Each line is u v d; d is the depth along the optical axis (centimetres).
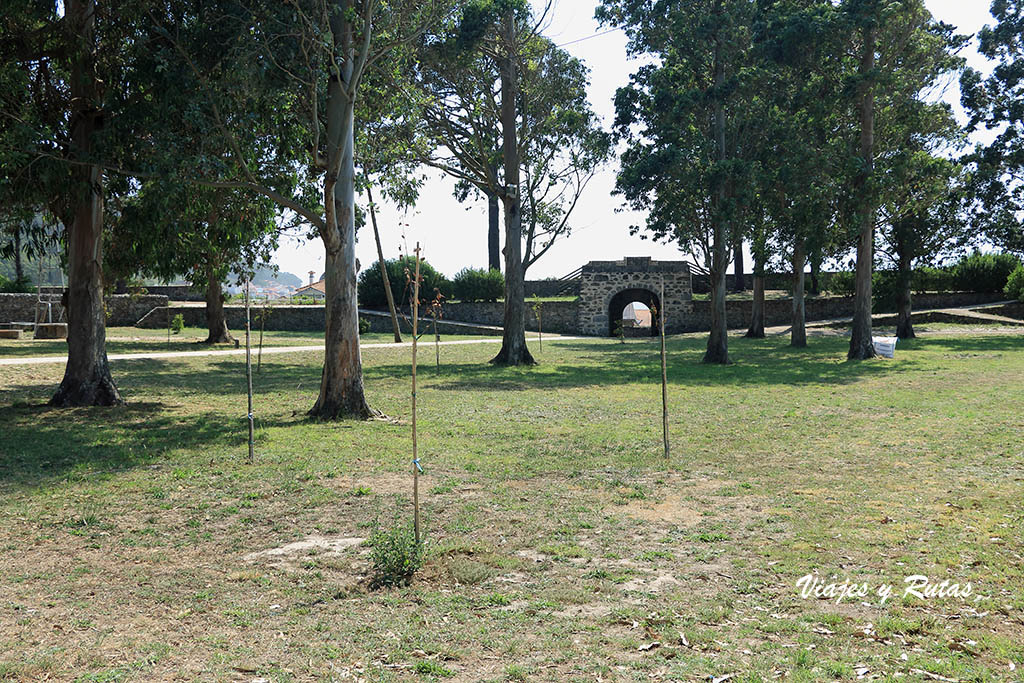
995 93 3462
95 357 1551
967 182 3250
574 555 628
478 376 2225
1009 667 410
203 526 725
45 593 546
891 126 2734
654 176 2659
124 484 887
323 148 1509
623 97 3061
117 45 1425
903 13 2512
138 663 429
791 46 2433
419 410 1518
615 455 1062
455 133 2583
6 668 420
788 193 2606
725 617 491
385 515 757
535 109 2611
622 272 5012
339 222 1414
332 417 1402
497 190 2588
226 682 406
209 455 1052
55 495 834
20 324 3584
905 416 1380
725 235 2644
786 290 5503
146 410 1484
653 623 482
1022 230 3366
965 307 4806
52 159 1284
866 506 770
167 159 1274
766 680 399
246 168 1359
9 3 1238
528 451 1088
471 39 2250
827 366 2495
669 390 1869
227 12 1276
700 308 5059
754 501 804
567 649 444
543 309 5191
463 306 5081
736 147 2784
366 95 1630
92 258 1535
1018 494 802
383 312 4988
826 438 1179
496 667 422
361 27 1368
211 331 3231
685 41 2639
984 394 1647
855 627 470
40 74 1420
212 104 1305
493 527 713
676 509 776
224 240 1836
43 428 1256
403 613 505
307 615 504
